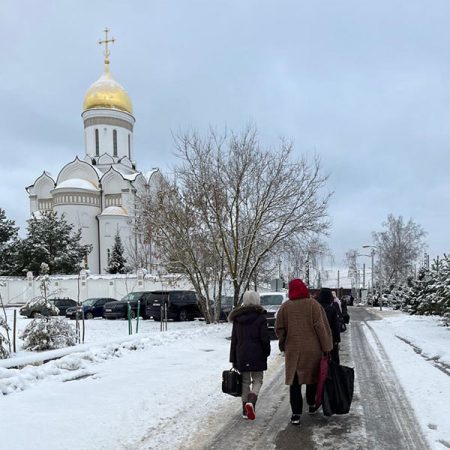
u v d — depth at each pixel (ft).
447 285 55.62
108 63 230.48
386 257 198.80
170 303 79.00
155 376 28.35
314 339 18.62
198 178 65.36
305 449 15.85
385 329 61.00
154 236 68.90
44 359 32.07
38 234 152.56
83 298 122.21
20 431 17.74
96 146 223.30
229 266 66.90
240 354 19.21
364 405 21.25
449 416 19.08
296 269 103.96
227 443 16.56
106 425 18.54
